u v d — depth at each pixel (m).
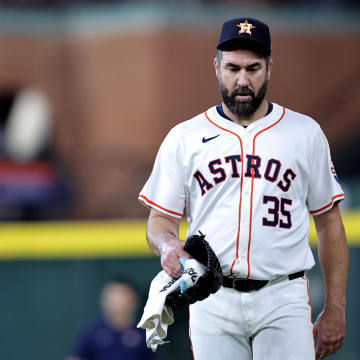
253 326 12.39
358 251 27.83
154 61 48.12
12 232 28.02
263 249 12.13
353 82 49.91
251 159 12.19
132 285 23.77
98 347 23.52
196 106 48.41
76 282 27.73
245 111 12.07
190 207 12.74
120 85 49.44
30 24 51.34
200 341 12.74
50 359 27.55
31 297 27.66
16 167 49.62
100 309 27.72
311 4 50.62
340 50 50.00
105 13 49.91
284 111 12.61
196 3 49.22
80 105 50.81
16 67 51.38
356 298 27.78
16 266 27.72
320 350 12.62
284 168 12.16
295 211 12.29
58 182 49.81
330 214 12.82
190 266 11.56
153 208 12.80
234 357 12.61
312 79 49.72
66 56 51.12
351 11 50.38
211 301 12.57
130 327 23.72
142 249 27.91
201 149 12.35
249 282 12.30
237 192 12.16
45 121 50.84
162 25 47.97
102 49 49.91
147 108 48.50
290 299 12.34
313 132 12.45
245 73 11.90
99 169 49.91
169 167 12.62
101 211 49.31
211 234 12.27
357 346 27.70
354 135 49.66
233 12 48.72
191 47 48.22
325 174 12.55
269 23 49.31
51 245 27.81
